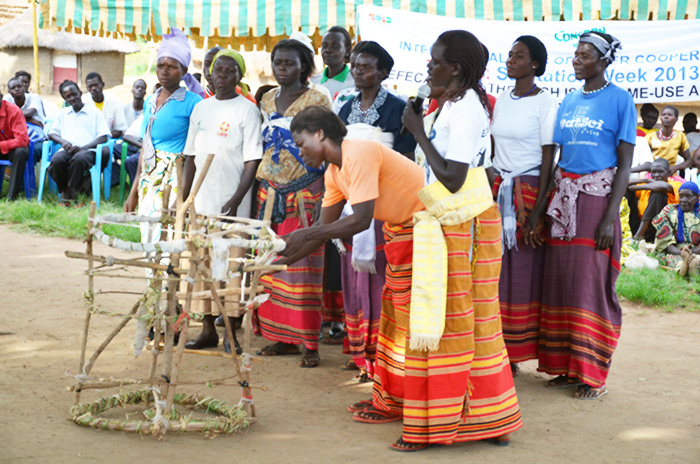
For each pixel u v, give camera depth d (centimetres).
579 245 450
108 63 2509
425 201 354
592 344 449
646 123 1107
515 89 476
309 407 416
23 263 767
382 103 484
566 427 396
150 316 360
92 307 369
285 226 505
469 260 356
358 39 839
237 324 581
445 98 366
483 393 361
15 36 2391
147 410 377
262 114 518
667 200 953
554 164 479
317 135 361
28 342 510
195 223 380
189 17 903
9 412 380
